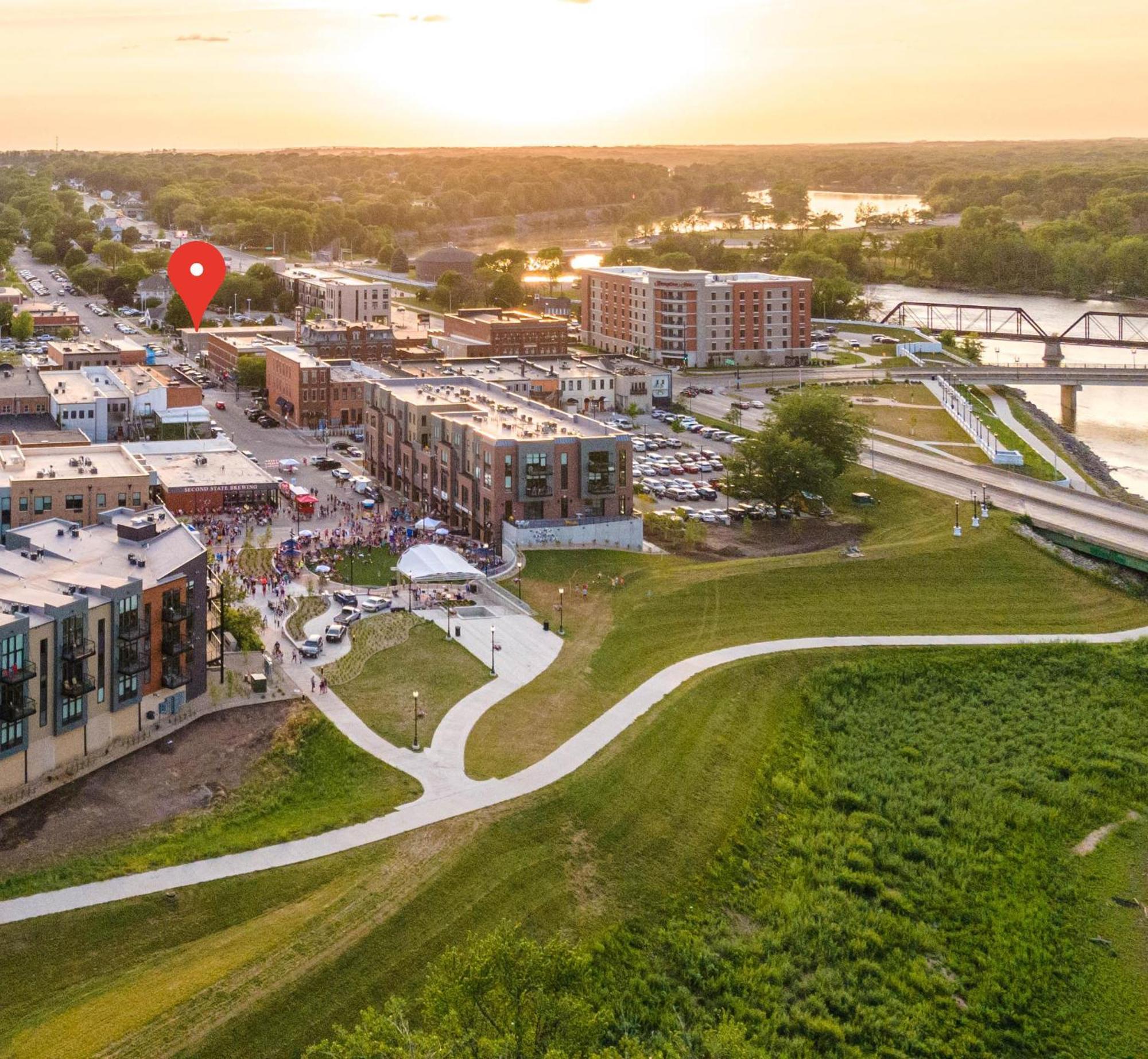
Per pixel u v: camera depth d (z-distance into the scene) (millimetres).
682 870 120250
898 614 183750
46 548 142375
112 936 103062
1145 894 122438
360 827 119062
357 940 102750
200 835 117438
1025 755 146750
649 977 106875
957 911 118500
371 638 162375
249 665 151375
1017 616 184750
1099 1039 103875
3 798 118250
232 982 97062
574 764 132000
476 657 158375
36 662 120000
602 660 160375
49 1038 91062
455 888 111062
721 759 139125
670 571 194750
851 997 106250
